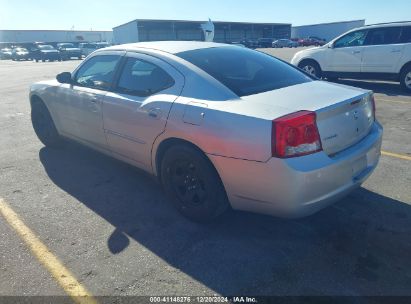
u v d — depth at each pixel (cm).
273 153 241
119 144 368
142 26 5125
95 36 6581
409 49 873
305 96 280
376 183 378
